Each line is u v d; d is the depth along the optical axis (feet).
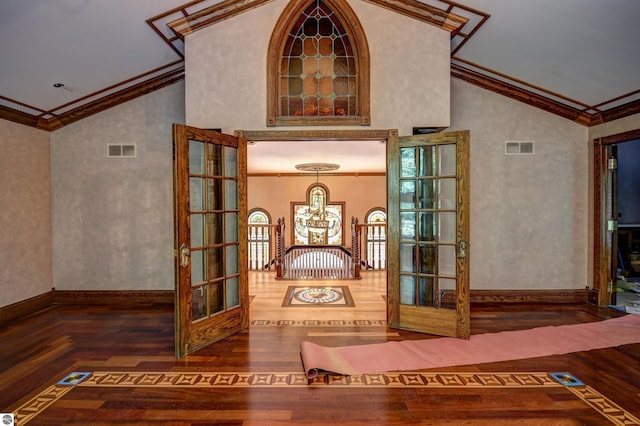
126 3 10.45
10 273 13.50
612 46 10.81
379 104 12.45
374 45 12.41
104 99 15.34
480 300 15.48
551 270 15.48
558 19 10.41
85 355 10.18
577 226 15.43
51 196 15.60
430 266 12.05
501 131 15.31
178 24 11.97
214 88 12.48
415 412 7.40
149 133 15.66
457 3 11.10
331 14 12.76
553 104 15.02
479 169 15.38
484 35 12.19
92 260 15.74
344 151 20.57
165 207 15.70
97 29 11.09
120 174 15.66
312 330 12.16
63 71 12.58
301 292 17.07
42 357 10.05
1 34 10.14
